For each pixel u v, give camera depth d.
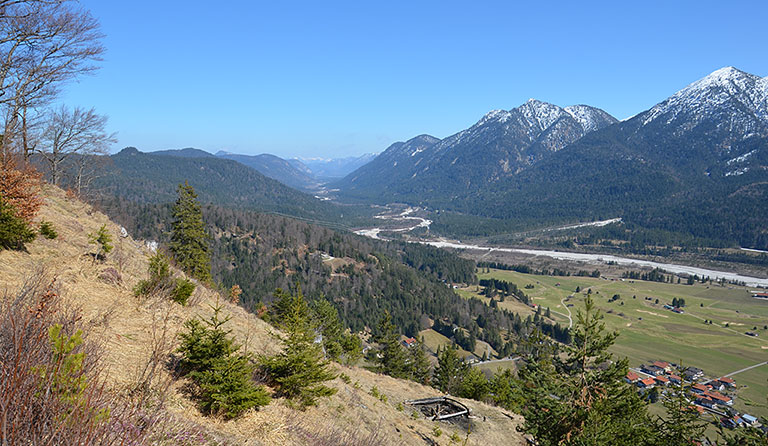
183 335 7.46
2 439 2.95
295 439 7.61
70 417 3.33
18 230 10.22
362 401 13.30
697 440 10.37
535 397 11.69
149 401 5.55
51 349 3.74
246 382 7.55
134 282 12.44
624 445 10.20
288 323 10.17
